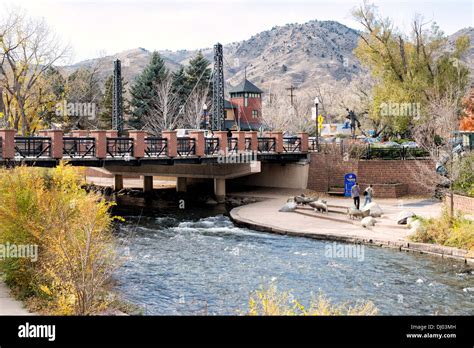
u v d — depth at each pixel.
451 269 17.22
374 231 22.73
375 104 41.47
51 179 16.16
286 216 27.45
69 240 12.28
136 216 29.59
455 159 24.22
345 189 33.97
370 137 48.72
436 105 31.16
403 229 22.92
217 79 37.53
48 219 12.79
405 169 33.97
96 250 12.45
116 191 39.94
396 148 35.34
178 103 60.09
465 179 25.47
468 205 22.91
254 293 14.73
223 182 35.84
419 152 34.62
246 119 77.19
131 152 27.20
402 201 31.53
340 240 21.89
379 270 17.11
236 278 16.31
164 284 15.65
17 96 38.66
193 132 30.41
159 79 61.28
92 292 11.52
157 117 56.22
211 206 33.75
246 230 24.89
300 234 23.03
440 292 14.77
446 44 41.69
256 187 40.09
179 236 23.41
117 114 37.44
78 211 13.58
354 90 64.44
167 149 28.69
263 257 19.09
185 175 37.56
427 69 40.22
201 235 23.66
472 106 38.09
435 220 21.20
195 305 13.60
